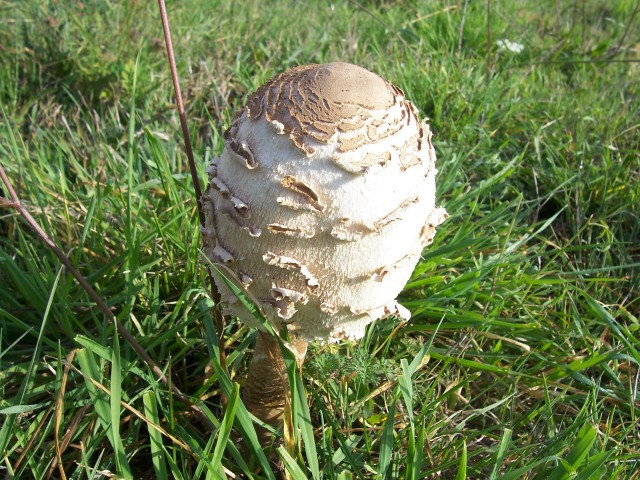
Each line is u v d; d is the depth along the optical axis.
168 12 0.46
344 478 0.19
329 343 0.26
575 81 0.51
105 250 0.29
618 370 0.28
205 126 0.39
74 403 0.22
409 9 0.57
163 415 0.24
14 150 0.31
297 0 0.57
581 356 0.29
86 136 0.37
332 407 0.25
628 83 0.51
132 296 0.26
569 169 0.38
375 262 0.18
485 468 0.24
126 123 0.39
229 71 0.43
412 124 0.18
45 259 0.26
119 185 0.31
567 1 0.68
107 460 0.22
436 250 0.30
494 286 0.30
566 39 0.55
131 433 0.23
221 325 0.23
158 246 0.29
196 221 0.30
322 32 0.49
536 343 0.29
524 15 0.62
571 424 0.24
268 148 0.17
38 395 0.24
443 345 0.29
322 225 0.17
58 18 0.43
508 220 0.36
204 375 0.26
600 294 0.31
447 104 0.41
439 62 0.47
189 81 0.41
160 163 0.30
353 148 0.17
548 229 0.37
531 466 0.20
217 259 0.19
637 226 0.36
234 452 0.21
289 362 0.20
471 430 0.24
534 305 0.30
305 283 0.18
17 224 0.28
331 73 0.18
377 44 0.47
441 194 0.33
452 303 0.30
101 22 0.43
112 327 0.24
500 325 0.28
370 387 0.26
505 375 0.27
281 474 0.24
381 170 0.17
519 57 0.53
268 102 0.18
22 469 0.20
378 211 0.17
